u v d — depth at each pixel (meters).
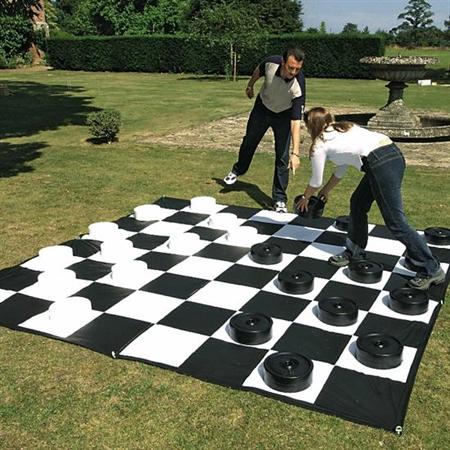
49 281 3.33
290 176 6.29
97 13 32.84
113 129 8.09
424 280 3.32
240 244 4.04
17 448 2.14
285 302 3.19
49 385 2.51
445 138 8.57
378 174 3.14
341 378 2.49
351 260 3.70
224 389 2.47
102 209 5.02
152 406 2.37
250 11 22.39
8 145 8.07
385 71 8.46
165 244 4.04
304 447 2.13
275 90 4.48
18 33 26.69
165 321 2.98
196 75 22.95
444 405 2.38
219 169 6.52
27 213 4.90
